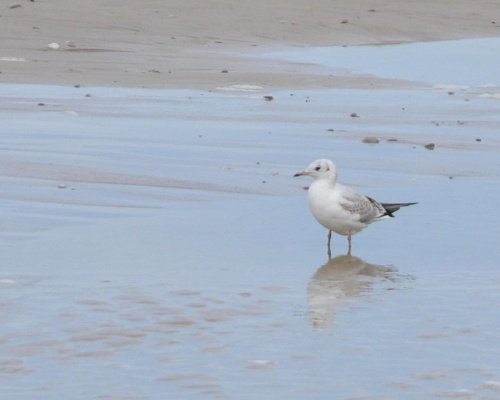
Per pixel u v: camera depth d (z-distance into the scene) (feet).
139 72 97.86
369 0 163.63
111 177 51.47
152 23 133.59
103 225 41.91
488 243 41.60
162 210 45.52
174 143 62.54
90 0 141.79
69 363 25.91
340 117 77.20
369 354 27.20
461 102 88.38
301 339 28.37
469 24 157.28
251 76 99.91
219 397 23.95
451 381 25.27
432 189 52.90
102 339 27.76
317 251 39.86
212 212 45.65
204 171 54.65
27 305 30.53
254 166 56.85
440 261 38.52
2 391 23.98
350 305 32.04
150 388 24.41
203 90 88.89
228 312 30.73
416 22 153.99
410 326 29.84
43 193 46.93
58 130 64.44
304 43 134.31
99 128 66.33
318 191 40.60
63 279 33.55
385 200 49.83
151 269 35.42
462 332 29.30
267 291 33.35
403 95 92.58
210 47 123.03
